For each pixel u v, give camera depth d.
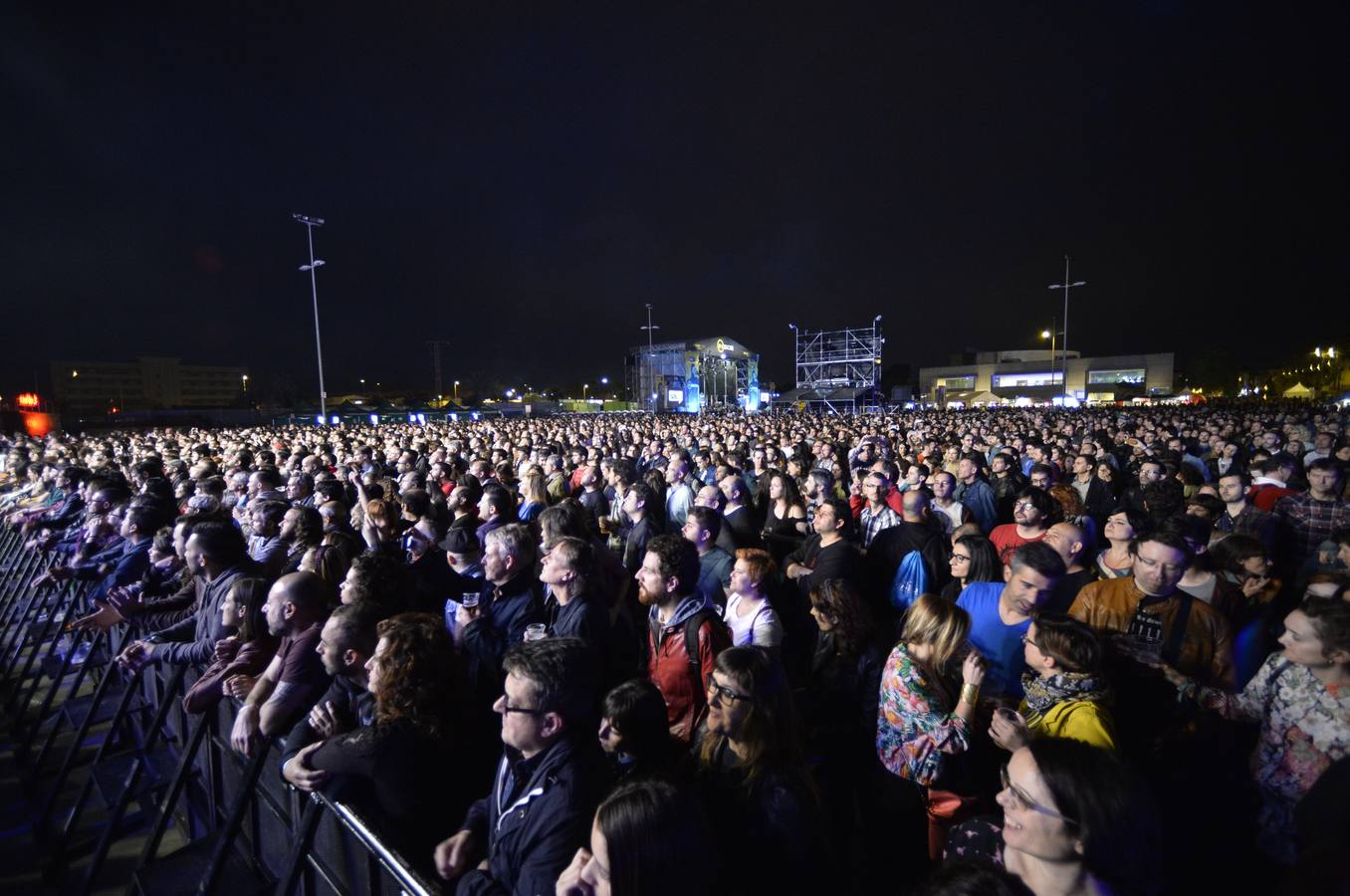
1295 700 2.39
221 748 3.39
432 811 2.26
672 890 1.51
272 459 11.33
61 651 6.78
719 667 2.12
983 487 6.69
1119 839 1.32
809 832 1.91
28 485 11.15
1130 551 3.16
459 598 4.50
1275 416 21.34
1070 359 78.12
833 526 4.65
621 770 2.27
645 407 74.94
